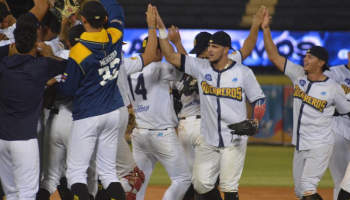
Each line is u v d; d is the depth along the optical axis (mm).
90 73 16625
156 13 19812
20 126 16516
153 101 20484
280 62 21953
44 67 16422
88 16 16656
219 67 19938
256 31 22234
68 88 16656
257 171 38625
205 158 20250
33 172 16797
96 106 16844
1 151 16844
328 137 20797
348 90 23844
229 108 19703
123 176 20047
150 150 21094
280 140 54469
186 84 22188
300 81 21359
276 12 67938
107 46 16859
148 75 20438
